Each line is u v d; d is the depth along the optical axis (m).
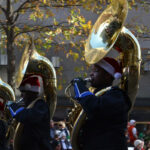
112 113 4.68
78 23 13.25
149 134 16.91
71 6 12.84
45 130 5.83
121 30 4.82
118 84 5.18
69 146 13.27
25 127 5.88
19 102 6.39
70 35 12.53
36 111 5.66
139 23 17.56
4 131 7.14
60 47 13.03
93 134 4.84
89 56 4.71
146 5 14.45
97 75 5.01
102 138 4.77
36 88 6.00
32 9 12.69
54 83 6.34
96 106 4.62
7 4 12.13
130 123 14.49
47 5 12.62
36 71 6.18
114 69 4.98
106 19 4.86
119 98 4.71
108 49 4.55
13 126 6.35
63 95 19.23
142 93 20.08
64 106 19.44
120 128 4.79
